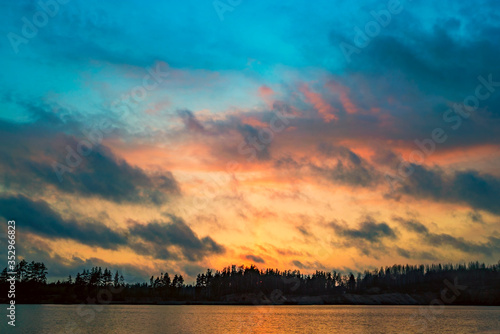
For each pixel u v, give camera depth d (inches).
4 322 5816.9
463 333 5019.7
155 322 6190.9
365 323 6363.2
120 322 6082.7
